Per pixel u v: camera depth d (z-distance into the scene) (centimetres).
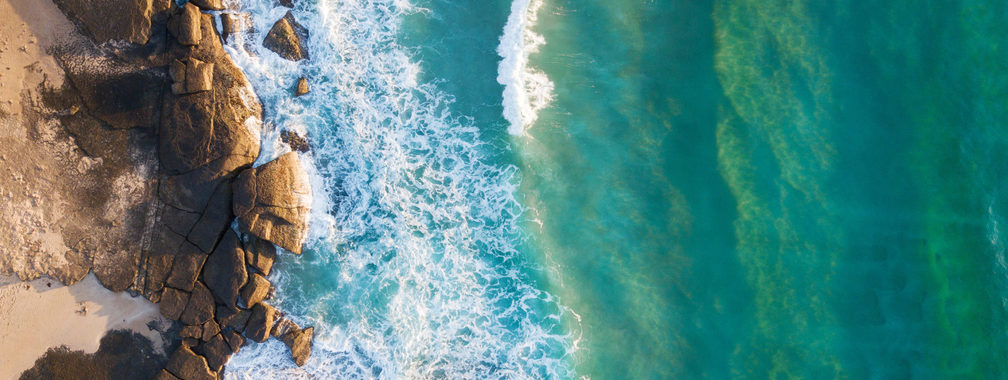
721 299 1454
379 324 1463
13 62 1355
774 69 1469
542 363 1477
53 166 1377
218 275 1398
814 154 1447
